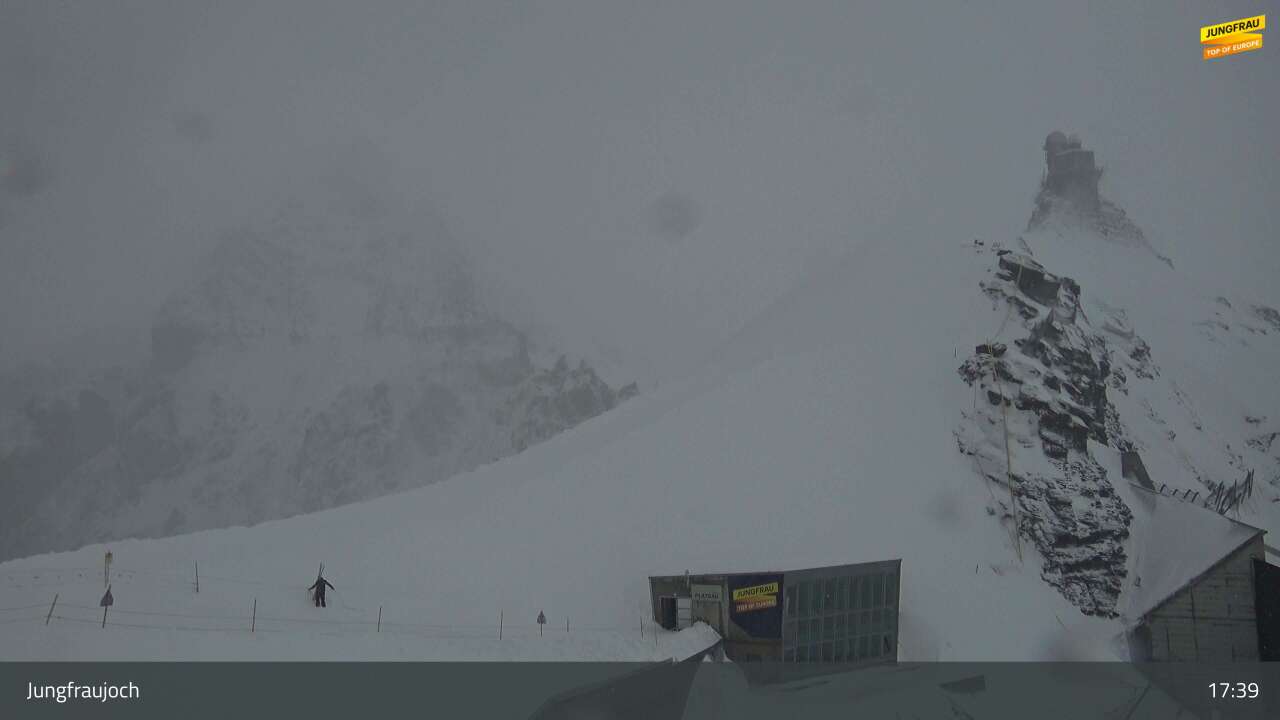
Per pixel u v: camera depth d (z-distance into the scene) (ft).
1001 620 355.97
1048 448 439.63
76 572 204.44
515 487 370.73
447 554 293.02
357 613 217.56
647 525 346.13
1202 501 481.05
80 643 166.20
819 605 265.75
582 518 344.90
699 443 420.36
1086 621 381.60
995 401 458.91
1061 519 409.49
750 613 258.57
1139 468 456.45
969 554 390.83
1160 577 394.32
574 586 287.69
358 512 345.72
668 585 271.90
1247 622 369.30
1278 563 490.08
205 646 175.42
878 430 449.89
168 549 259.80
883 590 286.05
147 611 186.29
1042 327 490.08
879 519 390.63
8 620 170.50
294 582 232.12
